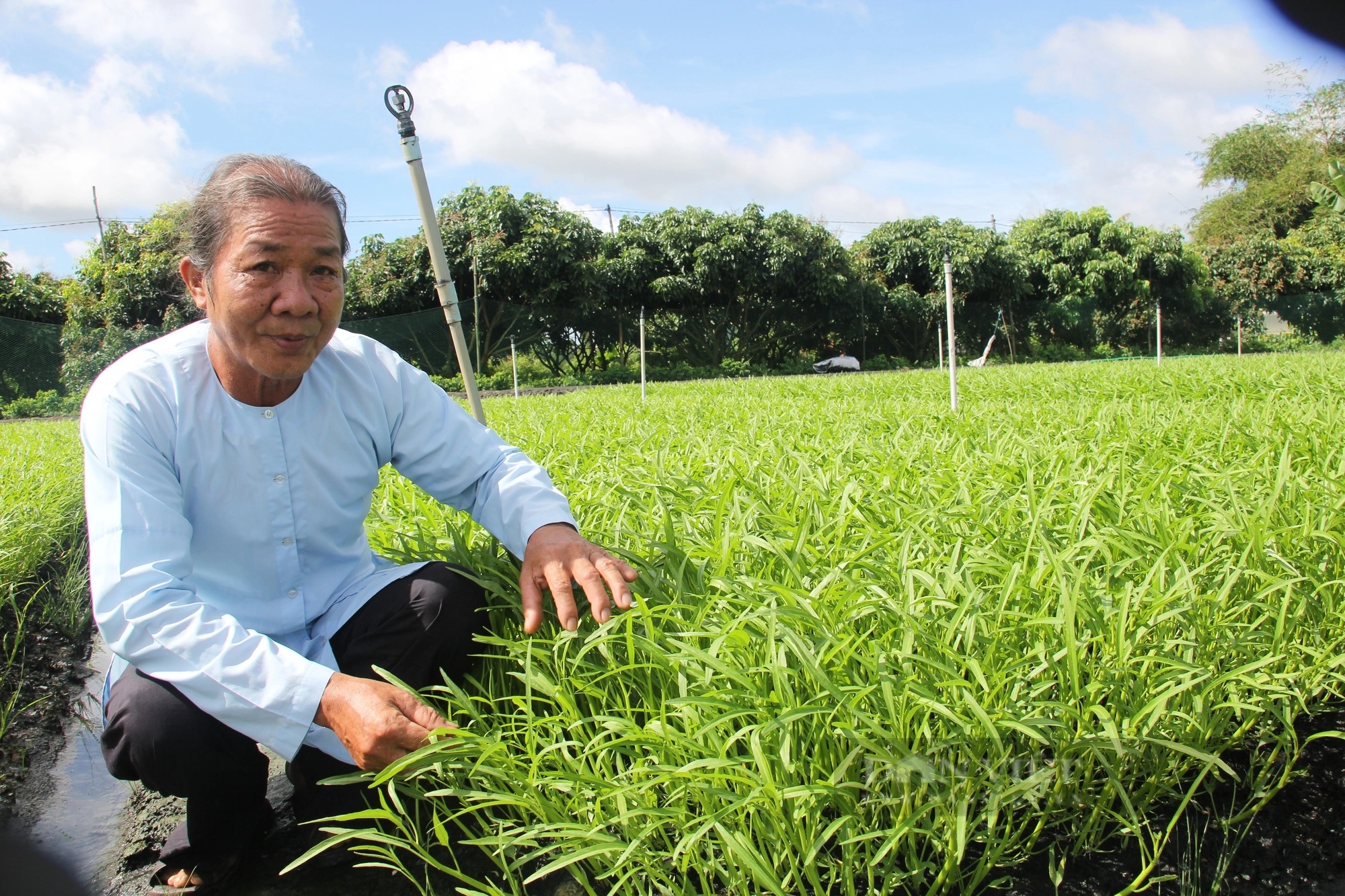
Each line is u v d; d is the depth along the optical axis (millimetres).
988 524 2145
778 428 4758
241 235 1445
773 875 1284
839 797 1444
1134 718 1482
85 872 1763
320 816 1799
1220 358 14586
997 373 11484
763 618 1579
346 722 1425
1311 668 1808
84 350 19297
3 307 21516
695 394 9727
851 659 1605
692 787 1417
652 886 1540
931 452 3416
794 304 25984
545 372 23750
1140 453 3264
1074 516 2068
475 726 1685
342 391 1804
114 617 1480
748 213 25172
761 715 1455
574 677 1704
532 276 22297
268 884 1674
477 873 1648
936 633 1658
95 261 22219
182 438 1623
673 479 2594
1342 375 7469
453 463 1929
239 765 1634
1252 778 1831
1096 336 30672
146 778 1592
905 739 1457
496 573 1958
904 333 28578
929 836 1504
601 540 2160
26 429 9727
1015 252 28969
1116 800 1706
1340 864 1586
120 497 1534
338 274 1554
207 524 1688
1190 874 1568
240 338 1501
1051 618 1553
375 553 2121
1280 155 36844
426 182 2748
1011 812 1559
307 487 1757
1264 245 33656
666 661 1638
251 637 1505
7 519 3582
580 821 1559
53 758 2395
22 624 3260
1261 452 2699
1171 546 1832
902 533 2061
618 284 24078
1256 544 1876
